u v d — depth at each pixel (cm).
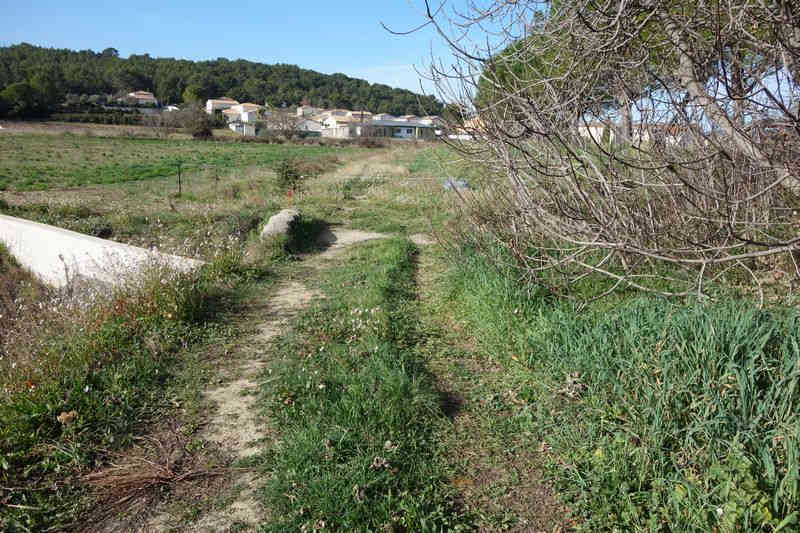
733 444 275
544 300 554
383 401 401
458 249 780
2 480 335
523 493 322
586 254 559
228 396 443
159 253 767
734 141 321
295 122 7662
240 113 10638
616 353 393
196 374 484
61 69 11725
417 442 370
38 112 8344
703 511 256
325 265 904
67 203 1580
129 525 302
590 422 355
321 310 646
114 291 625
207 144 6066
